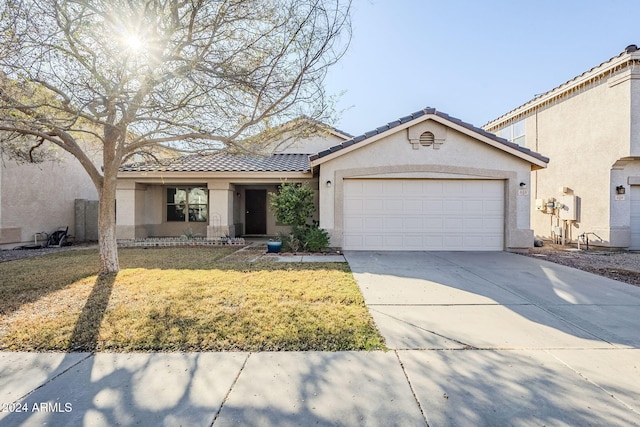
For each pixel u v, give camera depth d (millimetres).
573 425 2617
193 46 6328
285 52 6598
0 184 12492
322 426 2617
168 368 3486
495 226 11992
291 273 7812
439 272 8070
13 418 2701
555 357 3721
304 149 18516
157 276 7457
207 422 2664
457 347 3975
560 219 14562
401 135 11875
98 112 6914
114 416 2730
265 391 3076
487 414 2756
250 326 4523
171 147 8023
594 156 13047
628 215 12398
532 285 6840
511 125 18469
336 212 11906
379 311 5227
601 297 6016
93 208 16703
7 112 6090
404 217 12031
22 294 6016
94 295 5934
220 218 14656
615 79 12148
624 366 3525
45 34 5746
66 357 3719
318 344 4039
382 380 3258
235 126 7660
